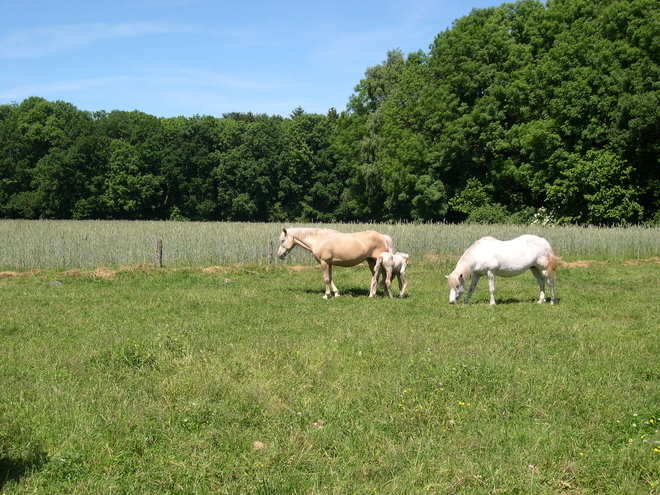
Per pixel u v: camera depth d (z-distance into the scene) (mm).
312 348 9359
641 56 38562
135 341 9680
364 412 6578
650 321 11766
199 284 17703
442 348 9281
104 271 19062
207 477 5168
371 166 56938
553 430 6094
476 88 46938
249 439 5926
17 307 13344
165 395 7078
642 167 40500
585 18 43812
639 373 8031
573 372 8047
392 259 15266
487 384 7270
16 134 70312
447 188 50281
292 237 15812
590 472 5254
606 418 6426
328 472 5230
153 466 5332
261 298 14977
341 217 78875
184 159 74750
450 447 5691
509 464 5383
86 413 6473
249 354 8867
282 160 76688
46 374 7973
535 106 44688
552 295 14430
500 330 10828
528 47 45469
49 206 66125
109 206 68875
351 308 13516
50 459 5465
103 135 70750
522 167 43531
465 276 14164
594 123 39906
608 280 19312
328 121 84688
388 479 5125
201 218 76250
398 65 61094
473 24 47562
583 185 39594
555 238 28234
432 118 48312
